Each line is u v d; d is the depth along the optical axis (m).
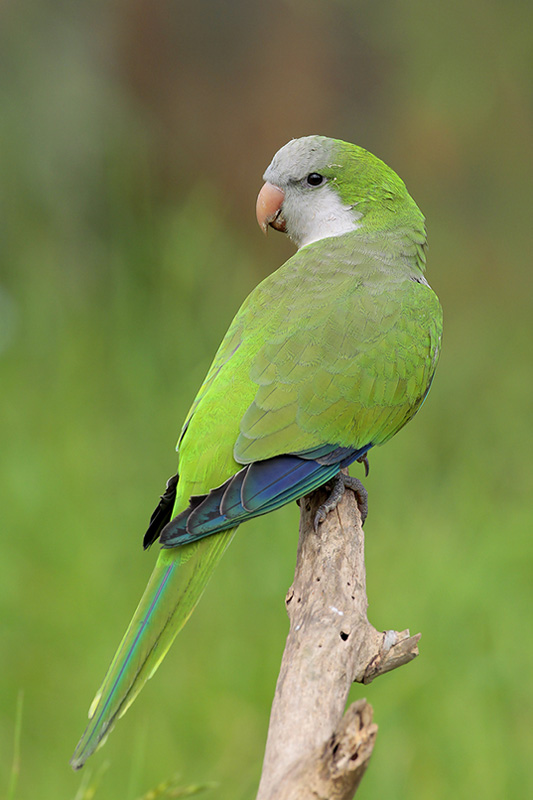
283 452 6.56
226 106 18.48
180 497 6.49
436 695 9.20
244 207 18.31
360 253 7.75
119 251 14.20
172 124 18.34
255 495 6.27
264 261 18.03
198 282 13.61
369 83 18.80
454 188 18.38
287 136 18.55
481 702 9.26
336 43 18.73
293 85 18.66
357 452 7.04
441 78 17.42
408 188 18.55
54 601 9.77
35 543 10.26
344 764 3.90
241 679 9.29
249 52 18.66
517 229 17.94
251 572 10.09
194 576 5.99
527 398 14.16
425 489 12.39
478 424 13.88
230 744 8.87
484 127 18.14
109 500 10.99
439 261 17.86
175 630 5.83
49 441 11.84
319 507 6.51
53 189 16.06
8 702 9.09
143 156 17.47
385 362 7.08
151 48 18.20
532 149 18.09
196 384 12.48
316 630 5.21
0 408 12.34
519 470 13.14
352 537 6.27
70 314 13.83
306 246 8.02
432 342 7.50
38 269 14.68
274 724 4.58
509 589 10.59
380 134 18.75
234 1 18.55
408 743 8.81
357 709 3.97
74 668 9.38
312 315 7.08
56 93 16.77
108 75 17.86
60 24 17.47
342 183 8.25
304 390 6.75
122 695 5.49
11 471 11.08
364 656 5.18
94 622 9.63
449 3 17.33
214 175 18.38
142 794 8.41
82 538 10.27
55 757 8.67
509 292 17.42
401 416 7.30
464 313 17.03
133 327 13.09
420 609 9.95
